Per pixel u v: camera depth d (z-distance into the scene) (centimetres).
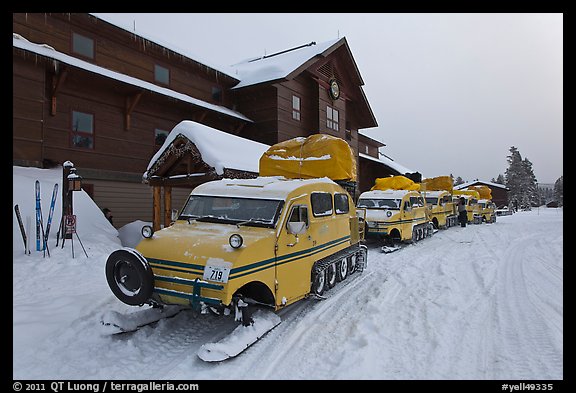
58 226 1040
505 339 512
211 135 1190
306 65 2191
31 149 1247
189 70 1958
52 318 557
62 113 1424
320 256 705
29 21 1373
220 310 507
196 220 629
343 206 852
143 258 505
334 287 786
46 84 1380
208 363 457
